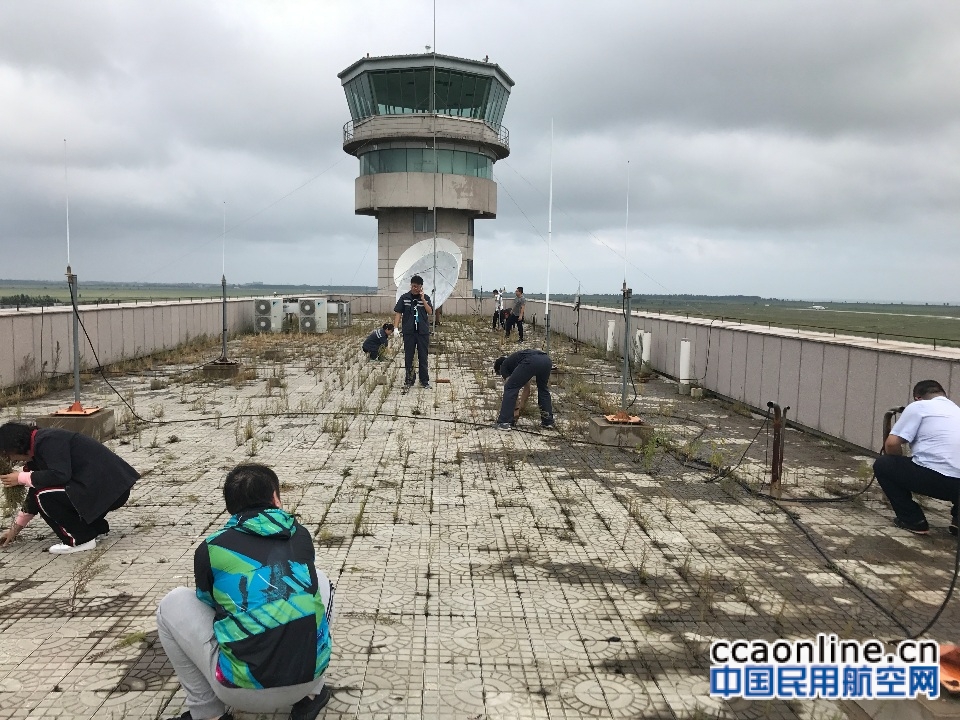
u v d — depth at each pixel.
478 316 40.88
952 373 7.93
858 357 9.70
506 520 6.68
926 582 5.42
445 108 40.38
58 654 4.12
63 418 9.30
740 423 11.88
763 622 4.71
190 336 23.17
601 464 8.88
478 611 4.78
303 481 7.84
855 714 3.60
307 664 3.16
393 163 41.16
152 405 12.49
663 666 4.14
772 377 12.06
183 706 3.64
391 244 42.75
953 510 6.48
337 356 20.92
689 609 4.89
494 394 14.27
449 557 5.73
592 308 25.28
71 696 3.71
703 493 7.69
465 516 6.77
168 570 5.34
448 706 3.70
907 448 8.41
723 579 5.40
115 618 4.57
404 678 3.95
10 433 5.50
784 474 8.52
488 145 41.56
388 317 39.88
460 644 4.33
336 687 3.84
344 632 4.45
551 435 10.55
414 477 8.10
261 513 3.34
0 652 4.13
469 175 41.66
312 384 15.24
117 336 17.67
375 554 5.75
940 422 6.37
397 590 5.08
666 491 7.73
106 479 5.66
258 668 3.07
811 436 10.80
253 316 30.78
